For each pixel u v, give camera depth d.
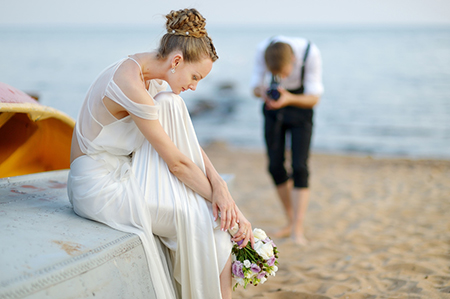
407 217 4.38
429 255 2.96
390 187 6.06
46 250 1.39
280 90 3.57
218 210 1.75
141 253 1.62
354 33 70.00
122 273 1.50
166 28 1.77
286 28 127.25
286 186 3.92
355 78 21.95
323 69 25.06
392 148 10.25
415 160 8.47
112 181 1.75
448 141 10.78
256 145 11.41
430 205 4.89
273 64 3.50
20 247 1.38
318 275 2.76
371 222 4.25
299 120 3.74
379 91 18.42
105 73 1.79
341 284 2.49
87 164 1.78
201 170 1.81
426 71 23.12
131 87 1.66
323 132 12.27
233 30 120.62
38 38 66.56
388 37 52.00
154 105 1.68
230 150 10.43
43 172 2.59
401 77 21.59
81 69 24.61
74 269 1.33
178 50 1.70
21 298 1.16
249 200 5.58
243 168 8.04
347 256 3.19
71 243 1.48
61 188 2.31
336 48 36.38
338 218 4.51
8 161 2.65
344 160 8.66
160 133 1.70
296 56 3.65
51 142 2.76
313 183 6.53
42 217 1.74
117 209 1.71
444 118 13.48
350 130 12.41
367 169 7.65
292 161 3.76
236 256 1.78
